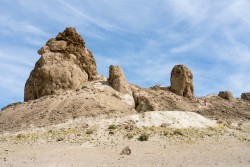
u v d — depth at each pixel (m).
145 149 33.25
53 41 70.94
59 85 64.31
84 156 30.97
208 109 72.06
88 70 71.06
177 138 36.62
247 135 41.09
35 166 26.89
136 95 66.81
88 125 42.84
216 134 39.47
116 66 69.44
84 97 60.44
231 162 28.05
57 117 53.00
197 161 28.53
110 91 65.19
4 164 27.64
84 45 72.62
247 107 79.81
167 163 27.62
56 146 34.94
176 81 76.88
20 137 39.81
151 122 41.53
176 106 68.00
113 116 53.28
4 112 60.72
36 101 61.28
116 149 33.28
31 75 68.94
